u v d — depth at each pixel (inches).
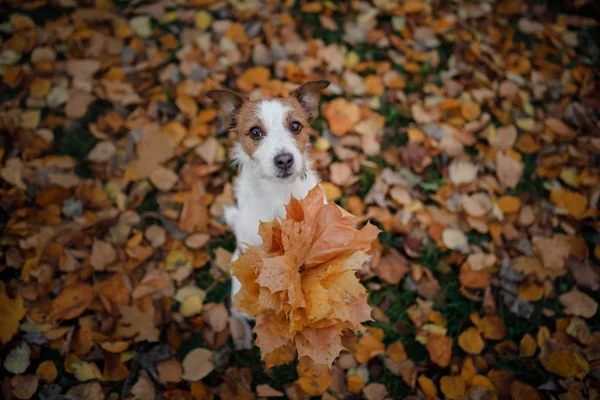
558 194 156.4
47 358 126.0
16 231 141.3
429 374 126.0
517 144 170.4
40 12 191.5
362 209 154.8
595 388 118.9
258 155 113.5
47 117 168.1
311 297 80.7
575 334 129.3
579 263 142.9
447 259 146.5
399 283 143.2
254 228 123.1
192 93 175.0
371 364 128.2
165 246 147.1
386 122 175.5
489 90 180.9
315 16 200.7
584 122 172.9
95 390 119.8
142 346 127.8
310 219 85.0
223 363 128.0
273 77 185.8
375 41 193.8
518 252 146.3
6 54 178.4
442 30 196.1
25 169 153.0
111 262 140.0
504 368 126.2
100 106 174.6
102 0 196.7
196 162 163.8
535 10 205.3
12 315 125.2
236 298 87.0
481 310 137.9
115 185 156.5
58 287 134.9
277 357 95.8
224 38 188.9
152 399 119.5
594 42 197.2
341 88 180.5
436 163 166.6
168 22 195.2
